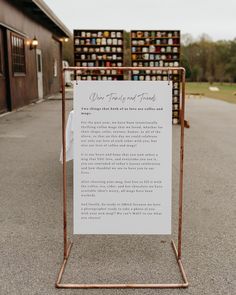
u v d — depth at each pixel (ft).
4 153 21.39
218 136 28.12
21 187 15.19
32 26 50.93
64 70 8.83
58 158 20.16
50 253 9.80
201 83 185.26
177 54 34.06
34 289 8.21
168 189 8.99
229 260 9.49
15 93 42.75
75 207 9.04
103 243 10.41
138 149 8.81
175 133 29.32
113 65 35.86
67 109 44.68
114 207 9.04
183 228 11.39
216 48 184.96
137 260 9.48
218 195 14.43
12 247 10.09
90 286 8.24
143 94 8.61
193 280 8.59
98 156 8.84
